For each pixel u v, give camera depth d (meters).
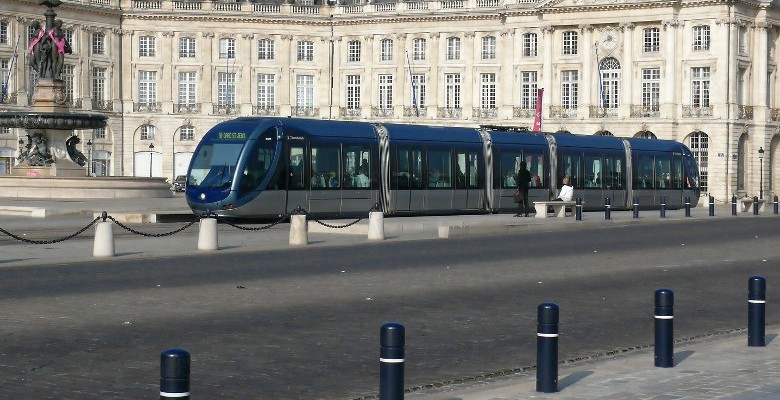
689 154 74.56
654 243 42.19
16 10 102.06
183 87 111.94
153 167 111.62
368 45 112.62
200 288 26.17
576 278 29.94
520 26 107.25
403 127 57.31
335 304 24.05
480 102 109.69
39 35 69.00
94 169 108.56
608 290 27.47
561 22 105.38
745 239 44.53
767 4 102.81
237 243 38.91
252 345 19.09
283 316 22.25
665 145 72.56
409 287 27.23
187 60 111.62
